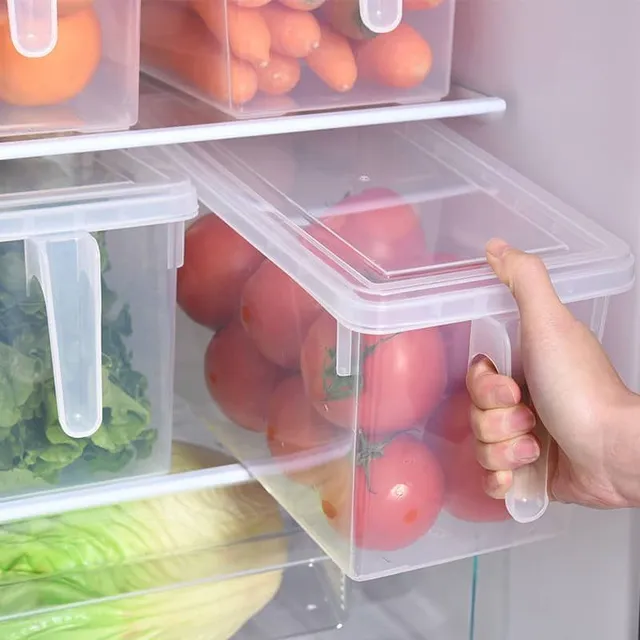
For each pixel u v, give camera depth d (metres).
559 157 0.90
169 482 0.93
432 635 1.08
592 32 0.85
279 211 0.88
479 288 0.79
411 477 0.83
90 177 0.87
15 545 0.95
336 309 0.77
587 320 0.85
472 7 0.98
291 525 1.06
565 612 0.97
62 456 0.87
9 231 0.79
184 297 1.01
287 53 0.85
